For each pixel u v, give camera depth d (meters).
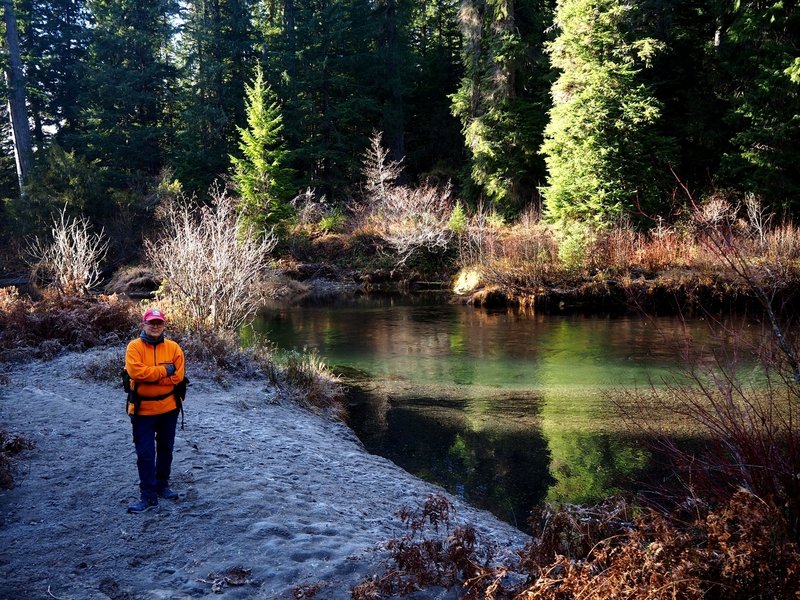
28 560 4.32
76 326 12.72
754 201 23.56
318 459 7.33
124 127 46.31
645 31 28.61
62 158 36.22
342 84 44.41
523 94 35.25
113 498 5.41
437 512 4.53
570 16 27.92
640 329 17.78
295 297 28.20
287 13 46.56
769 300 3.89
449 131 46.06
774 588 2.99
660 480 6.97
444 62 49.06
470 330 18.62
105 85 44.56
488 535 5.58
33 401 8.72
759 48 25.73
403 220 33.53
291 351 15.67
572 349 15.37
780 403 7.65
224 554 4.37
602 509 4.14
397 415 10.38
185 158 41.97
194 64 48.25
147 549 4.47
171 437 5.32
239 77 46.59
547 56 34.34
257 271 15.28
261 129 33.75
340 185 44.75
